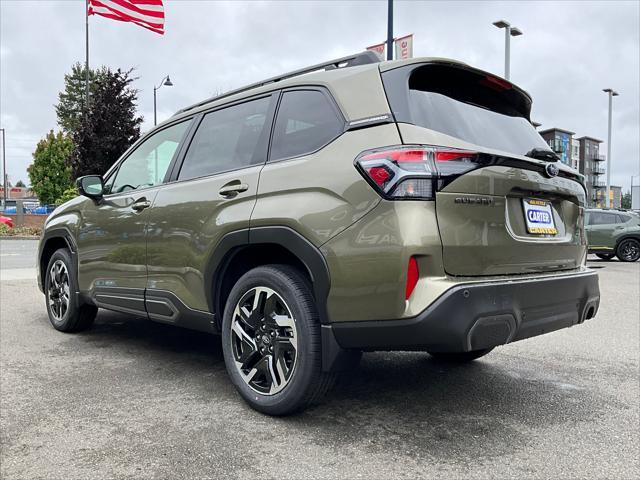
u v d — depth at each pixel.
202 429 2.75
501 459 2.46
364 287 2.51
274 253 3.15
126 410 3.01
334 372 2.71
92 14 15.77
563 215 3.18
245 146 3.35
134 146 4.41
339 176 2.66
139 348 4.43
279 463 2.38
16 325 5.30
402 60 2.81
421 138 2.51
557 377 3.78
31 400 3.16
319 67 3.24
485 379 3.70
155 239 3.72
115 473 2.28
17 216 30.41
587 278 3.09
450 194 2.47
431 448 2.56
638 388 3.54
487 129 2.96
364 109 2.75
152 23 16.20
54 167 47.25
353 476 2.28
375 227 2.49
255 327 2.97
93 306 4.91
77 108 64.75
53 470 2.31
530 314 2.66
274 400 2.85
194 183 3.54
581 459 2.47
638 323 5.87
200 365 3.93
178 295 3.52
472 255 2.53
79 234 4.63
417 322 2.38
